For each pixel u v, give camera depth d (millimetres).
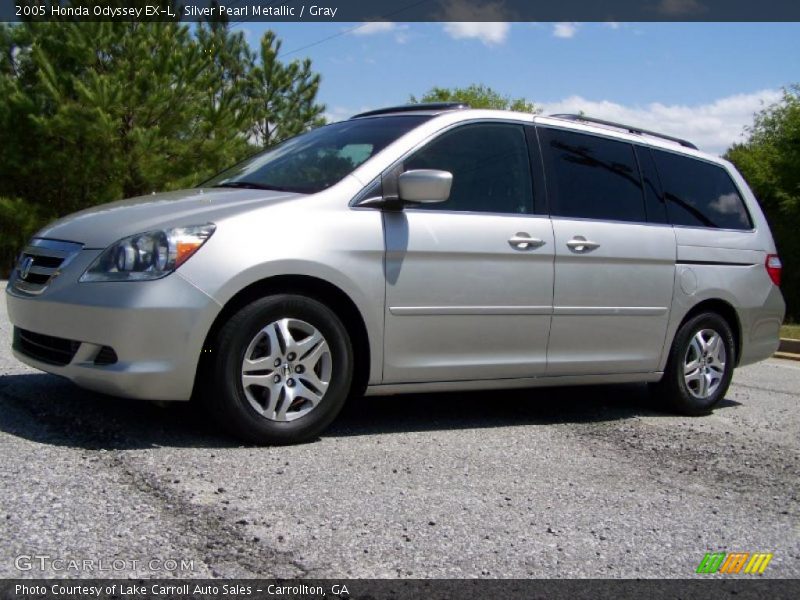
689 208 5977
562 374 5219
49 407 4508
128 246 3951
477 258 4738
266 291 4176
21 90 17062
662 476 4320
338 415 5035
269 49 24875
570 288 5133
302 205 4301
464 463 4238
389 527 3314
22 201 16875
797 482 4391
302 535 3156
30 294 4211
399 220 4516
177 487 3494
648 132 6051
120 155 17266
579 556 3225
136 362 3873
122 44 17359
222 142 18469
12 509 3113
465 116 4973
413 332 4574
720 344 6051
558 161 5301
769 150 23828
